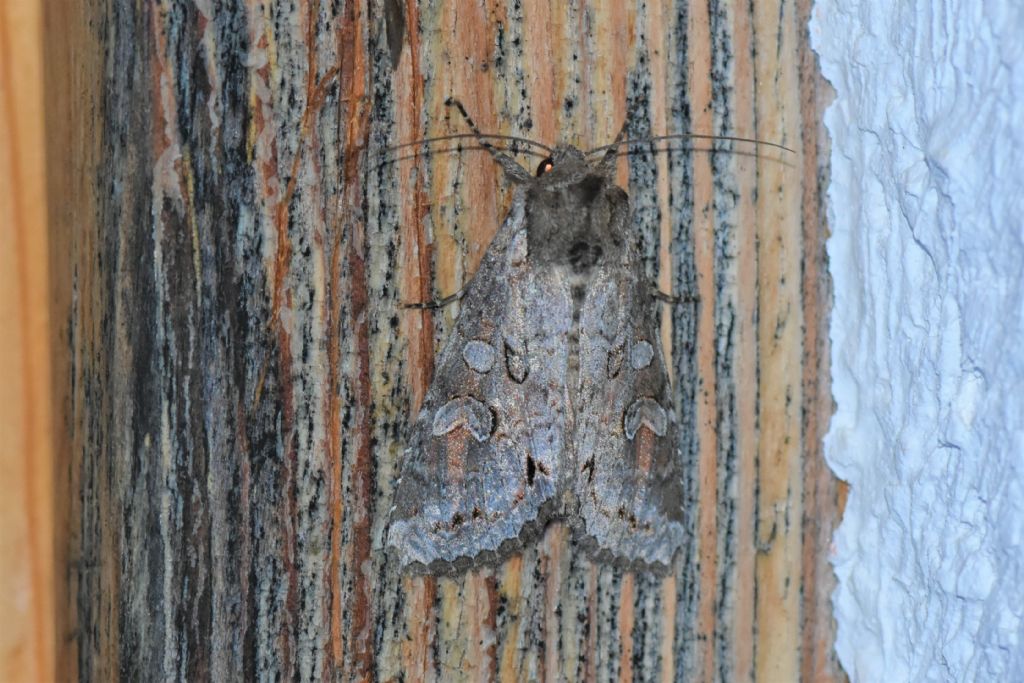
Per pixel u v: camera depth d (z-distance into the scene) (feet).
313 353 0.80
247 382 0.80
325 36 0.80
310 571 0.80
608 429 0.84
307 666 0.80
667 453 0.83
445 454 0.82
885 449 0.82
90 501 0.78
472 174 0.81
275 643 0.80
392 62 0.80
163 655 0.79
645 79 0.82
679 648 0.82
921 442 0.81
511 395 0.84
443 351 0.82
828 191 0.82
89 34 0.78
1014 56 0.80
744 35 0.82
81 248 0.77
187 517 0.79
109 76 0.78
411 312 0.81
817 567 0.83
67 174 0.77
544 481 0.84
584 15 0.81
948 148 0.80
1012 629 0.80
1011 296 0.80
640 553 0.82
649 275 0.82
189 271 0.79
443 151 0.81
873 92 0.82
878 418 0.82
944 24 0.80
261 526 0.80
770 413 0.82
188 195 0.79
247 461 0.80
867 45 0.82
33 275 0.77
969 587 0.81
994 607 0.80
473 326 0.83
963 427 0.81
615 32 0.81
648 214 0.82
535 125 0.81
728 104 0.82
